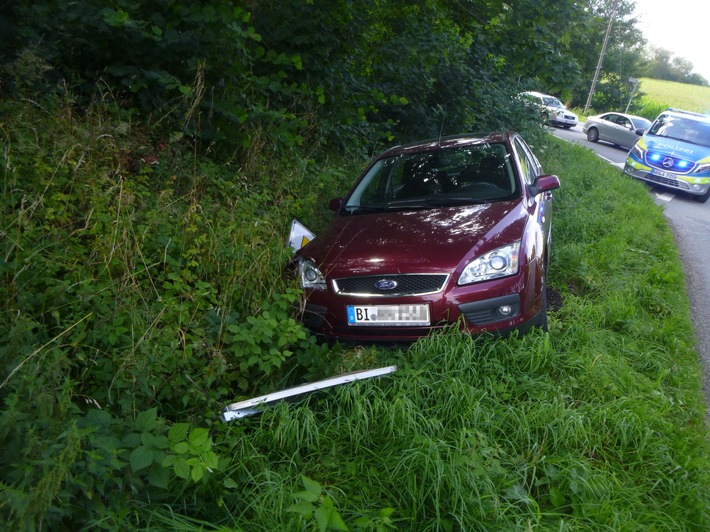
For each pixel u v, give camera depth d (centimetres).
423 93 924
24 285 288
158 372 284
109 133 427
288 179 557
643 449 280
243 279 382
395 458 264
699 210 1167
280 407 295
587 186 1094
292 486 249
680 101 6662
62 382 251
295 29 607
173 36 454
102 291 305
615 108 4531
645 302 507
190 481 239
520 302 358
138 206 402
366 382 317
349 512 236
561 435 280
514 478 254
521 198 431
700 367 396
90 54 482
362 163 760
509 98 1230
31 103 419
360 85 742
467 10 856
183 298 354
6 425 196
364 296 366
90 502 207
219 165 539
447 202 442
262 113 508
